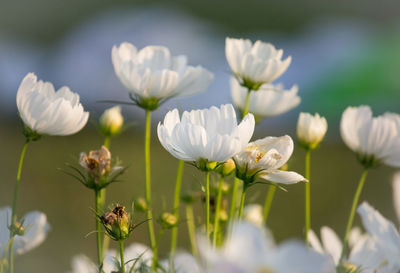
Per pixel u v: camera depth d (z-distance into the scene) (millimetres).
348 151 3461
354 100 3922
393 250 1149
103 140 3318
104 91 3918
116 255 1237
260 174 1159
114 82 3932
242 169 1159
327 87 3975
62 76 4090
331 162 3281
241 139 1145
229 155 1142
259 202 2650
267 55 1293
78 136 3314
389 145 1249
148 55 1300
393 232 1152
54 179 2924
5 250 1188
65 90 1235
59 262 2178
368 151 1258
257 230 965
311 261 966
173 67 1298
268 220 2652
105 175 1214
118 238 1168
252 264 962
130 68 1255
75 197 2789
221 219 1242
